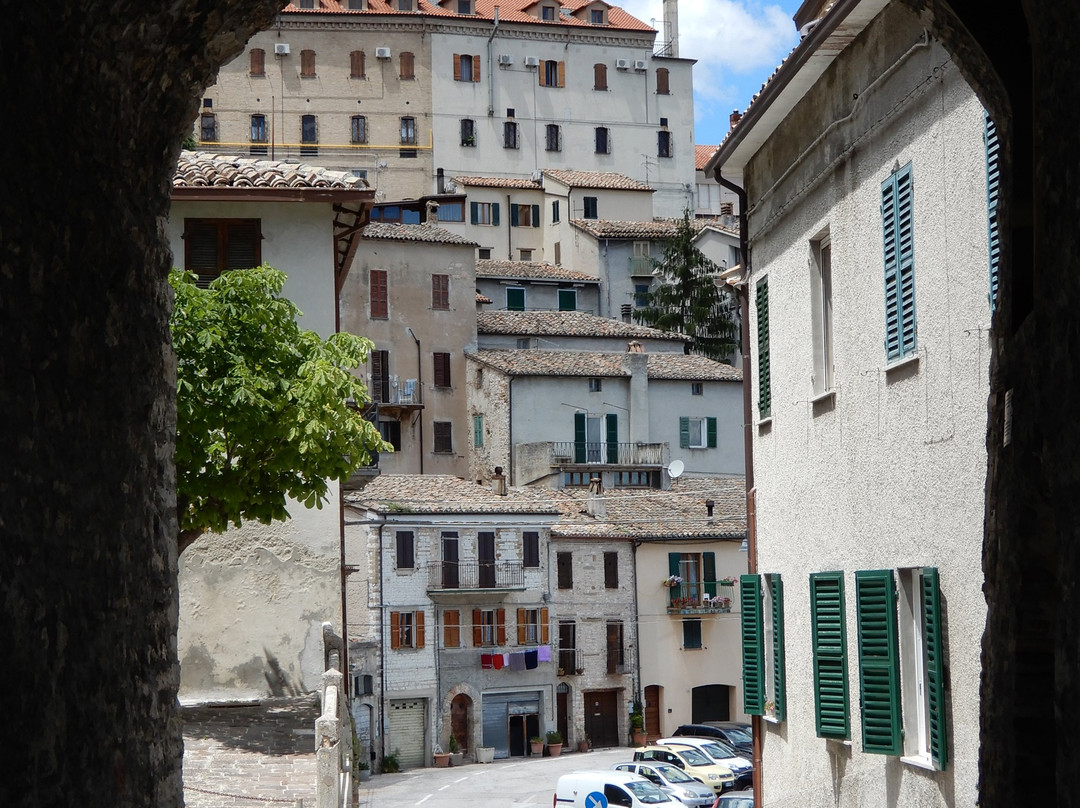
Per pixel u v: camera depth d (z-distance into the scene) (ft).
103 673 18.40
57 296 17.71
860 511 45.14
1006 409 22.91
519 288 241.55
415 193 273.95
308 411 53.67
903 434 41.29
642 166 291.58
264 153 269.03
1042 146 20.72
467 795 138.00
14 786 15.80
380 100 274.57
